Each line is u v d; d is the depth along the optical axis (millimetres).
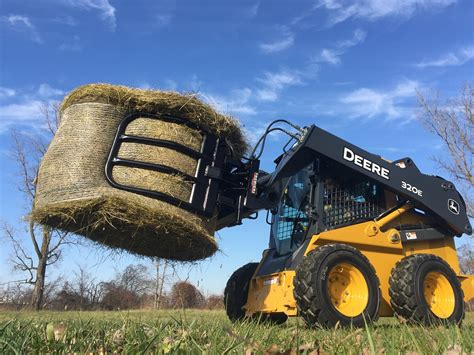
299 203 5215
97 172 3756
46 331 2082
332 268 4207
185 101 4047
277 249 5320
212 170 4137
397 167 5281
